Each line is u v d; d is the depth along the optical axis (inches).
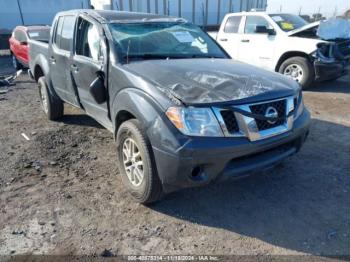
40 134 207.2
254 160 117.9
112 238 112.7
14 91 343.0
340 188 142.0
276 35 328.5
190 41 171.8
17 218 122.6
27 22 594.6
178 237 113.4
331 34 307.3
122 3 675.4
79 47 171.2
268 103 116.0
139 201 129.8
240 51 358.6
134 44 152.9
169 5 746.8
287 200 133.8
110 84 141.9
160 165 112.1
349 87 333.7
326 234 113.9
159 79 122.5
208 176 110.1
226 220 122.0
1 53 699.4
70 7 626.2
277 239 112.0
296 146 131.9
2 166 163.3
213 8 824.9
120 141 134.2
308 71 307.9
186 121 106.8
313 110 256.4
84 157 173.8
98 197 136.3
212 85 118.0
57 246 108.7
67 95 192.1
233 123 110.0
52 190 141.6
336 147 184.2
